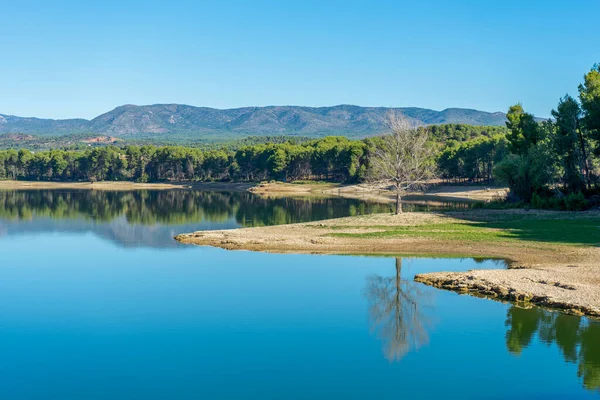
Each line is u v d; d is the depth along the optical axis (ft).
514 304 101.71
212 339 88.12
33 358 81.25
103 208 334.24
